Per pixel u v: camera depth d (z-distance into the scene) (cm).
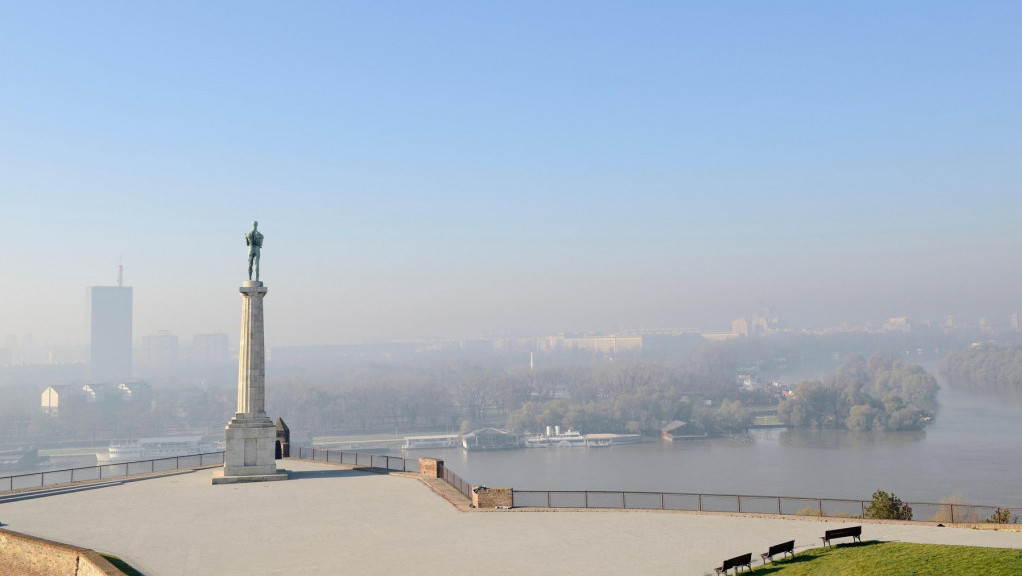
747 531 4947
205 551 4569
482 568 4181
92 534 4978
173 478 7194
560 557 4381
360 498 6172
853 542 4428
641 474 17100
